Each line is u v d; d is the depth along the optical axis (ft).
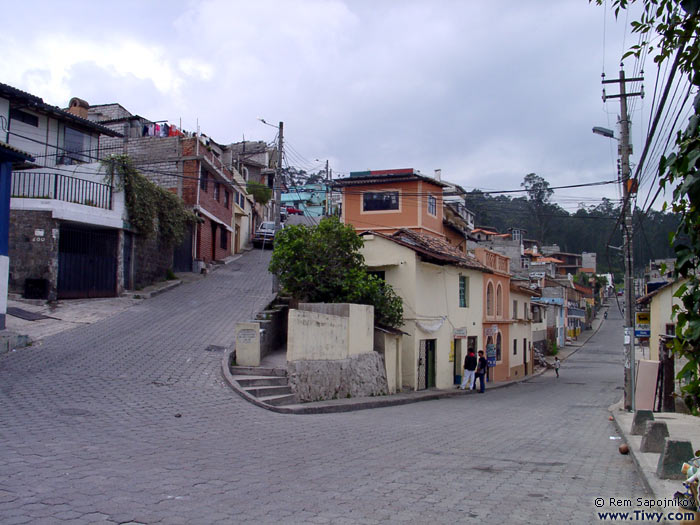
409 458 29.01
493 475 25.66
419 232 95.25
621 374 128.06
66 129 84.94
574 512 19.71
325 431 36.11
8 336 47.42
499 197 320.50
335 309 57.77
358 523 17.51
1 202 50.60
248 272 110.32
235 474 22.90
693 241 13.39
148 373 44.60
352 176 109.50
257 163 192.24
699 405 14.20
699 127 13.19
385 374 63.98
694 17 14.53
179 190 107.04
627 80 62.13
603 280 304.91
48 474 20.70
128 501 18.26
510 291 115.34
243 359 50.98
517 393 84.79
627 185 62.28
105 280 72.79
